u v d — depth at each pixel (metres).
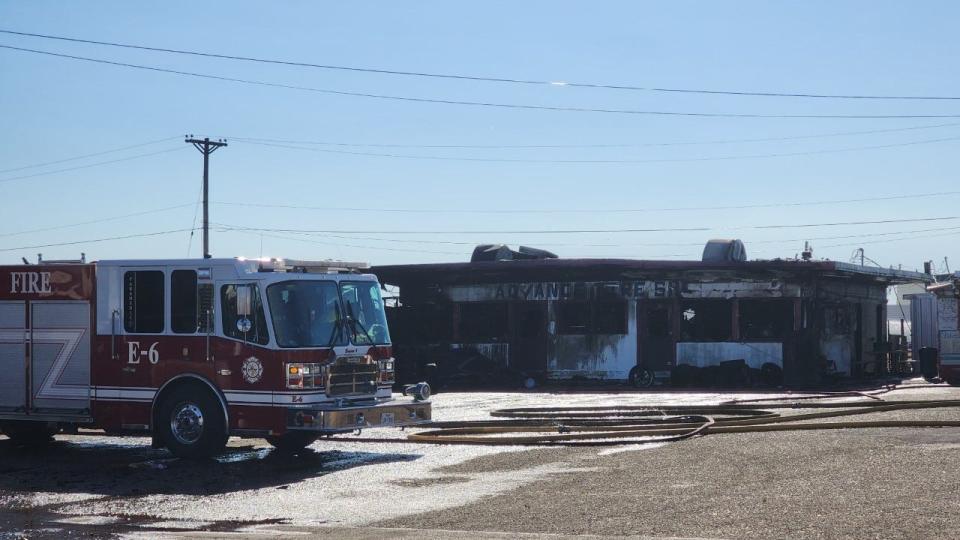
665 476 11.20
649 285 35.03
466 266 35.69
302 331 14.01
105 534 9.27
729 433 15.68
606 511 9.26
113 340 14.91
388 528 9.05
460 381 34.16
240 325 14.05
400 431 17.77
